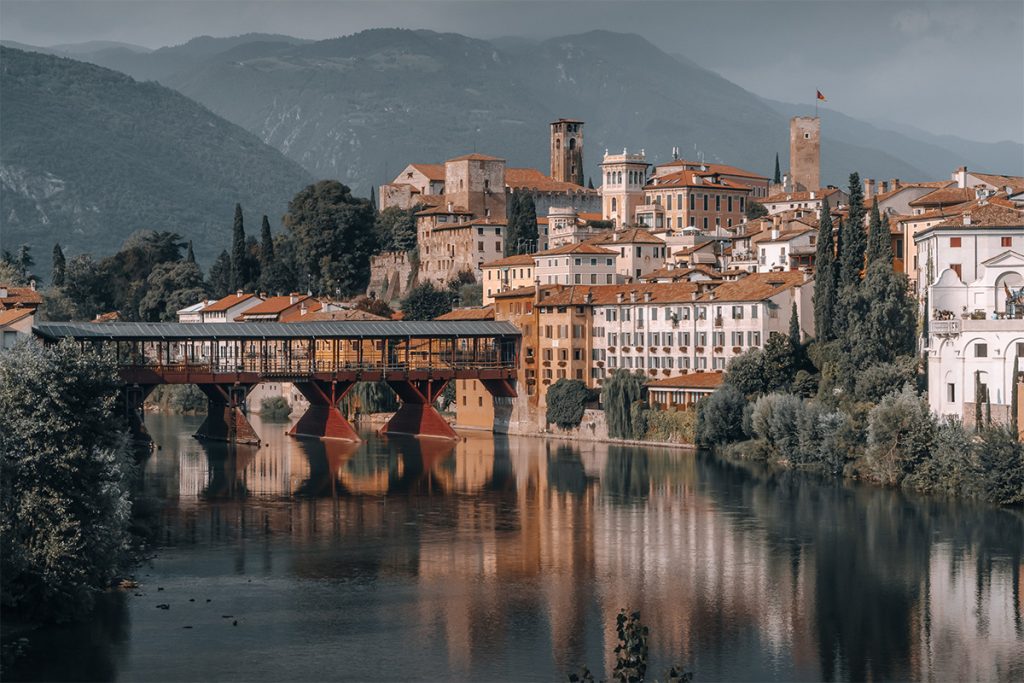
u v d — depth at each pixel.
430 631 171.50
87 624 170.00
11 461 159.88
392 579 195.25
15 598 161.00
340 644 166.38
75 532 164.62
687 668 158.88
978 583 189.38
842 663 160.12
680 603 183.12
